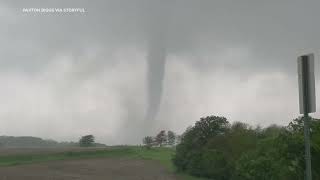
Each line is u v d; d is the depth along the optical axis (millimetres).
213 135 104375
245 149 73188
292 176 27797
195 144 106438
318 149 27594
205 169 91062
